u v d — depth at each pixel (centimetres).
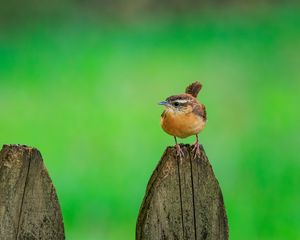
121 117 1752
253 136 1580
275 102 1867
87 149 1492
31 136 1603
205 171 557
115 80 2133
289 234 1077
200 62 2353
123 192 1248
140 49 2602
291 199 1204
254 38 2708
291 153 1449
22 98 1936
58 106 1856
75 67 2302
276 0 3388
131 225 1121
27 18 3136
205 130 1625
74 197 1236
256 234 1082
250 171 1348
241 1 3447
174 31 2961
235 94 1970
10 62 2386
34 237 538
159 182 551
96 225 1124
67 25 3161
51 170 1358
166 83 2111
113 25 3231
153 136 1580
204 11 3503
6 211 533
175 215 553
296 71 2220
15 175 535
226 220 562
